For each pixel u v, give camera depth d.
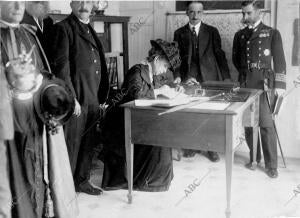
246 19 4.33
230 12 4.93
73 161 3.79
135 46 5.60
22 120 2.63
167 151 3.94
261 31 4.30
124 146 3.83
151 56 3.74
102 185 4.02
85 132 3.87
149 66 3.75
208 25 4.85
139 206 3.58
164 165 3.93
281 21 4.59
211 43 4.81
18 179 2.63
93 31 3.91
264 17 4.72
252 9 4.27
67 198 2.96
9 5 2.57
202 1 5.06
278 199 3.67
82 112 3.77
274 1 4.64
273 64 4.43
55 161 2.85
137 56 5.60
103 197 3.80
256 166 4.55
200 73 4.78
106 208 3.54
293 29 4.55
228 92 3.83
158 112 3.24
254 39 4.31
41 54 2.84
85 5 3.74
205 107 3.16
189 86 3.99
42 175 2.81
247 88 4.20
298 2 4.49
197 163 4.80
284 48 4.62
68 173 2.99
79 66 3.74
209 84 4.17
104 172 4.02
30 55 2.64
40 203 2.78
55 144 2.85
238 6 4.93
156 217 3.35
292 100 4.73
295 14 4.52
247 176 4.30
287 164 4.68
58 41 3.62
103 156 4.01
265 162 4.33
